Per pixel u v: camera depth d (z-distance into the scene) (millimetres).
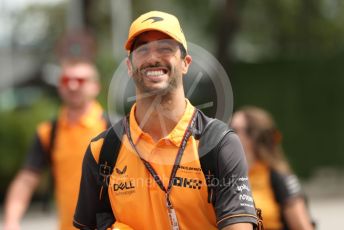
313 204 47594
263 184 15055
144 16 9438
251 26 71625
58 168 16219
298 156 58375
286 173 15125
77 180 15875
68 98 16297
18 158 45219
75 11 57188
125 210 9656
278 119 58656
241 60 60688
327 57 58500
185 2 76938
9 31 110312
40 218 41625
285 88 58688
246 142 15422
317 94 58656
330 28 66375
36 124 45719
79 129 16156
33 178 16781
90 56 28047
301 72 58656
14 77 97250
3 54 105938
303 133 58562
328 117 58594
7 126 45188
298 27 66750
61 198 16062
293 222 15000
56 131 16312
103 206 9969
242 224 9281
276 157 15352
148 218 9578
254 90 58812
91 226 10219
